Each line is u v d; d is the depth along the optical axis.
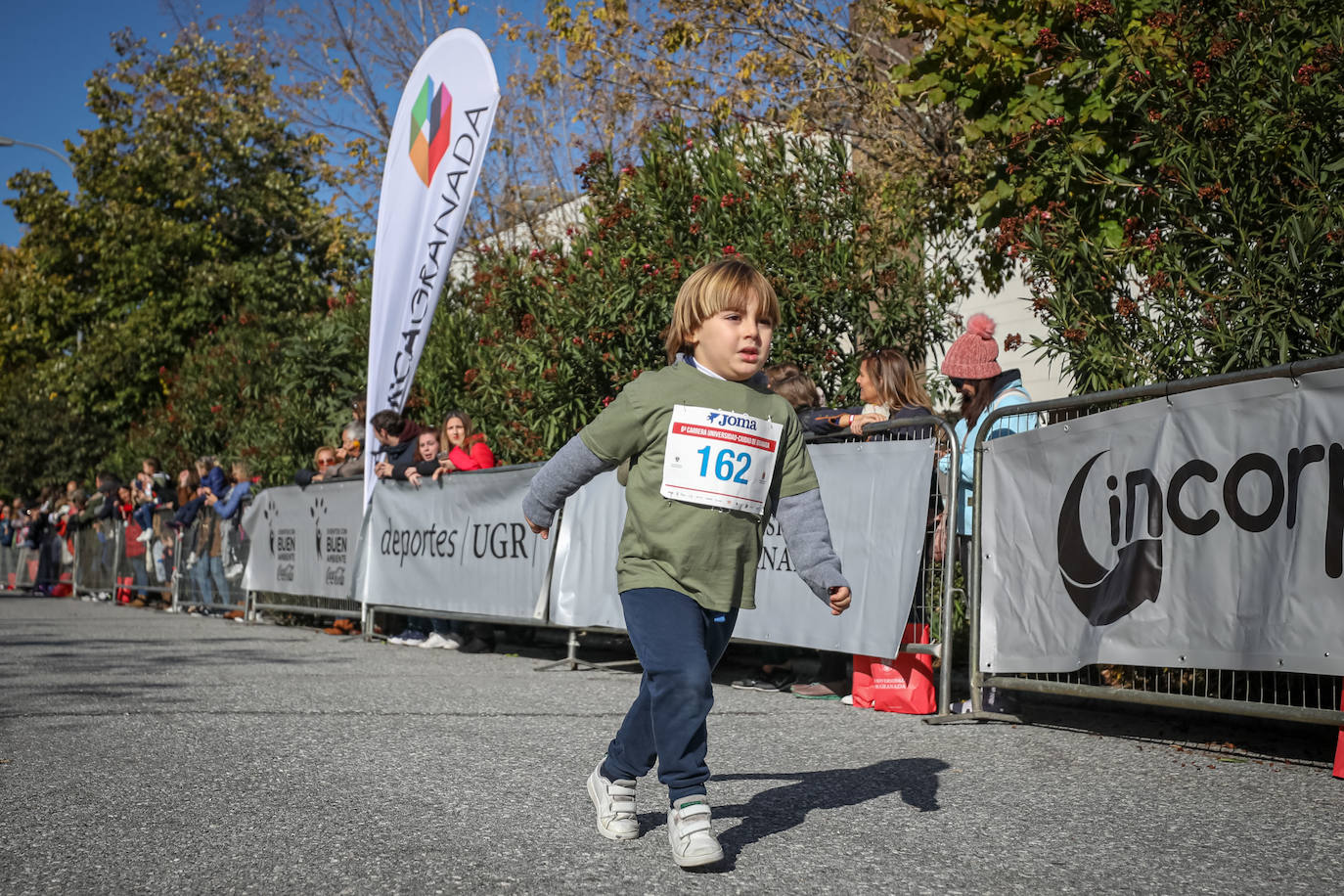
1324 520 3.74
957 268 8.80
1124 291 5.55
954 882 2.66
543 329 8.85
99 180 22.36
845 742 4.52
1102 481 4.57
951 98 6.86
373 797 3.52
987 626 5.13
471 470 8.45
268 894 2.56
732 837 3.05
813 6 11.33
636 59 12.20
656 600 2.78
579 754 4.21
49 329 23.61
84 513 16.72
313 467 13.76
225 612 12.13
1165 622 4.27
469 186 8.95
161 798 3.51
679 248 8.28
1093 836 3.07
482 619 8.00
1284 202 4.98
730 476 2.79
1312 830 3.15
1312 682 4.32
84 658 7.70
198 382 16.59
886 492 5.50
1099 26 6.05
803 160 8.50
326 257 21.47
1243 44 5.24
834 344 8.27
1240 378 4.02
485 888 2.60
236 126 21.33
